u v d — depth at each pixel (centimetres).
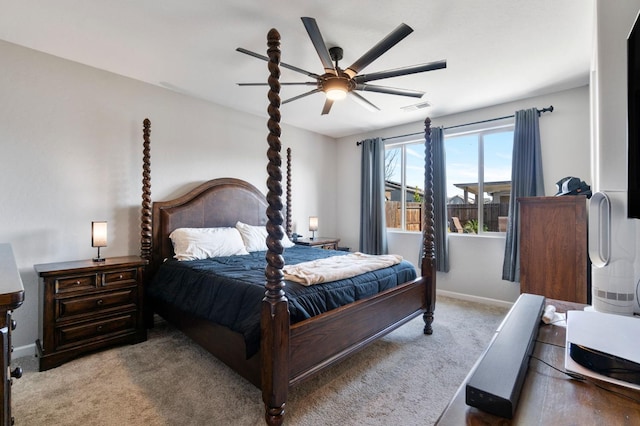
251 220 416
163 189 346
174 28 233
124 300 269
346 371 229
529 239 307
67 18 222
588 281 281
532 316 112
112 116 308
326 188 553
